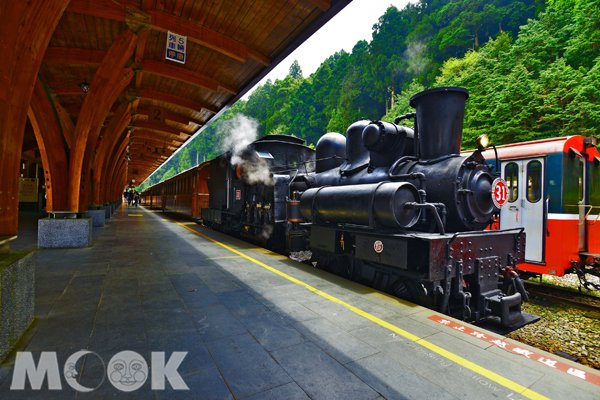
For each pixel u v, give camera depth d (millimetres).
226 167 12305
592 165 7008
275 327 3109
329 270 6270
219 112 14312
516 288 4703
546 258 6539
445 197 4590
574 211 6434
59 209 7738
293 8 7238
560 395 2098
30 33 2820
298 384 2143
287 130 81438
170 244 8312
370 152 5914
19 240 8094
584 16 21250
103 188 17062
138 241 8656
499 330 4098
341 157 7000
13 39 2527
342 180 6453
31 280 2957
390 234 4461
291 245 7965
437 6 60344
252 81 10844
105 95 8141
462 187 4590
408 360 2525
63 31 8195
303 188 7875
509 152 7285
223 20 7973
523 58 23688
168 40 7812
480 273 4309
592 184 6977
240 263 6109
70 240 7367
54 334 2773
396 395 2051
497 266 4582
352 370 2354
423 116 5191
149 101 14828
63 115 7793
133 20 7219
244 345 2701
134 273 5070
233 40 8695
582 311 5547
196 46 9344
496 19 44812
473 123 22641
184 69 10852
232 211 11508
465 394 2084
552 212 6465
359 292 4359
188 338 2795
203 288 4367
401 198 4461
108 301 3695
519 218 7066
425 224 4805
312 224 6281
